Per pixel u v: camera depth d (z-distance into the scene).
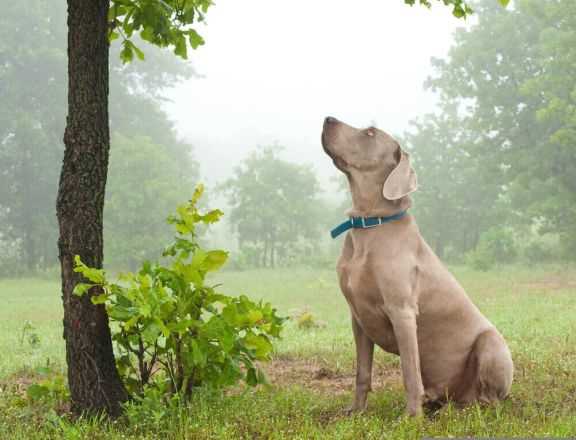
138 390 4.68
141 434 3.90
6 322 13.80
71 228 4.36
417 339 4.86
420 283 4.70
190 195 43.28
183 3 5.66
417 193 43.22
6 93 44.34
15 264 43.78
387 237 4.64
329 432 4.07
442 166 42.91
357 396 4.90
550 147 32.59
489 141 35.47
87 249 4.37
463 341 4.88
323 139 4.88
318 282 25.98
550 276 25.38
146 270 4.52
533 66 33.53
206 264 4.43
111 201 40.03
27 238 45.56
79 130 4.36
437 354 4.90
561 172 33.47
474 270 30.72
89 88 4.36
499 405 4.68
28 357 8.15
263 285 25.56
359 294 4.68
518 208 36.41
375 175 4.72
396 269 4.54
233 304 4.42
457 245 44.50
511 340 8.66
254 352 4.68
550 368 6.43
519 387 5.50
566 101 29.61
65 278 4.38
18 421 4.30
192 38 5.79
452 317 4.84
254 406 4.59
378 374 6.80
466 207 42.88
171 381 4.65
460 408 4.90
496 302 14.95
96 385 4.32
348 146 4.76
